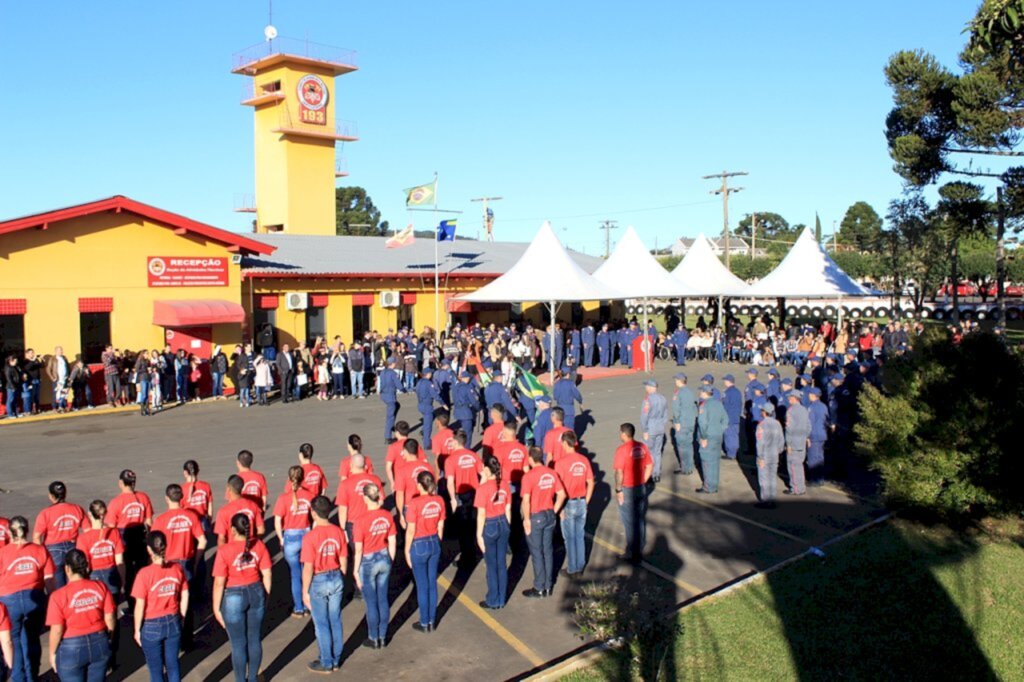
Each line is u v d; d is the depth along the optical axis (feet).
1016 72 60.70
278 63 135.33
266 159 140.87
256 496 30.53
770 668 25.09
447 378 70.23
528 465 36.29
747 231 483.51
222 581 23.27
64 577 27.55
